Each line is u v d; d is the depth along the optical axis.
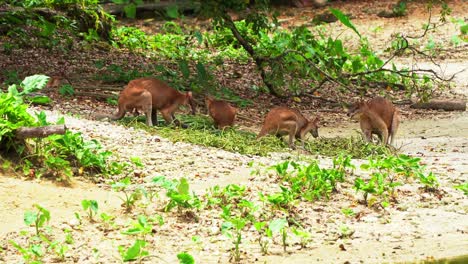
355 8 39.56
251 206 11.14
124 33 29.36
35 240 10.30
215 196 11.88
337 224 11.29
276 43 23.59
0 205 11.16
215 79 23.97
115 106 19.16
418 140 17.92
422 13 38.03
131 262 9.84
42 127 12.37
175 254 10.09
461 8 38.69
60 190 11.84
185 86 22.28
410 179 13.25
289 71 22.64
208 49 29.80
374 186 12.22
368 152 15.64
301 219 11.37
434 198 12.41
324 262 9.88
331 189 12.38
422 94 23.00
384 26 36.72
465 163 14.82
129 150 13.84
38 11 25.69
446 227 11.22
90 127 15.02
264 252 10.20
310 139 17.38
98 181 12.36
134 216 11.17
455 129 19.39
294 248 10.39
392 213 11.77
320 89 24.28
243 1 22.33
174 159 13.67
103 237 10.54
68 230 10.62
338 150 15.67
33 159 12.41
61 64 23.69
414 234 10.93
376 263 9.84
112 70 22.34
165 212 11.33
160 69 22.95
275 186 12.55
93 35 26.83
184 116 17.52
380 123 16.28
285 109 15.80
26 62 23.45
